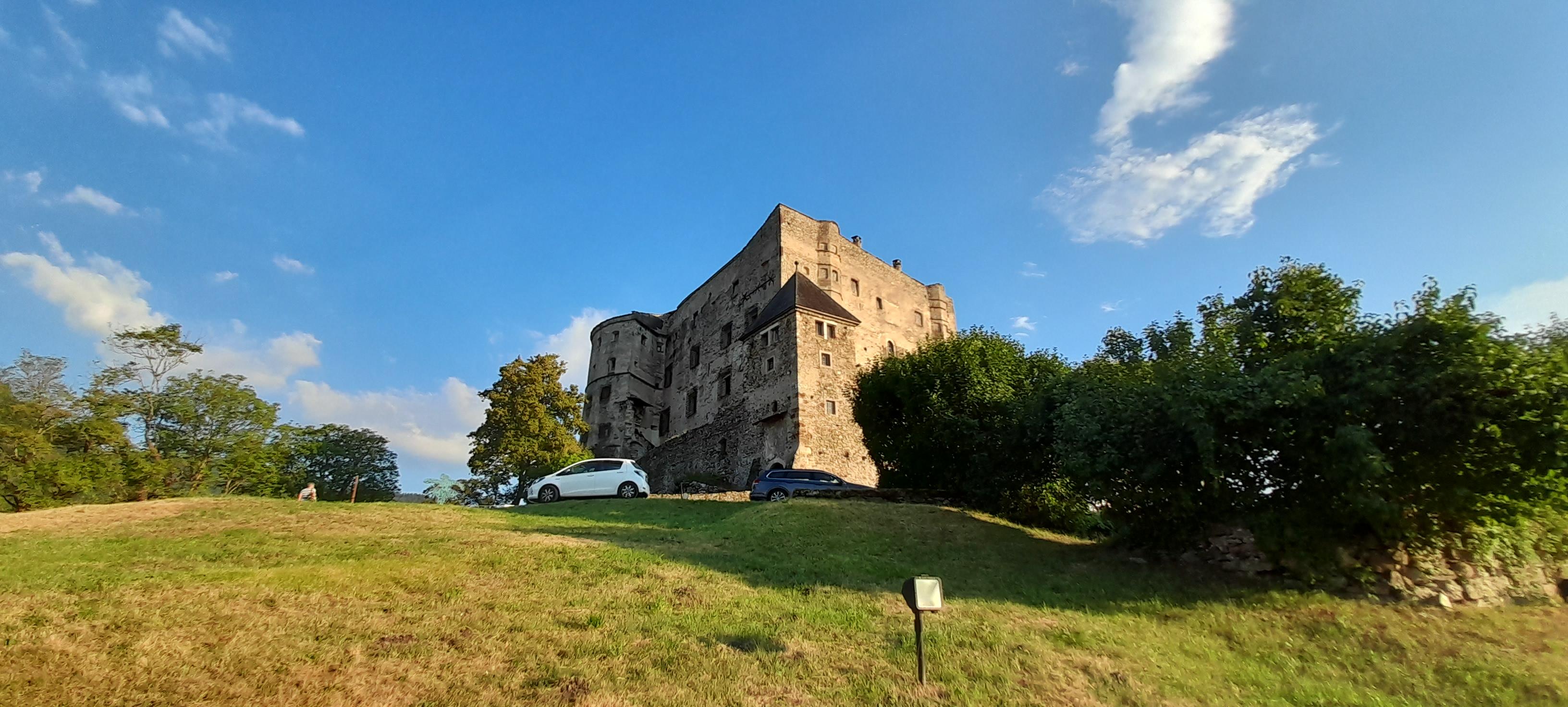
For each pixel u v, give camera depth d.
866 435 29.84
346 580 10.82
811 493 24.20
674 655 8.46
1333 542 13.28
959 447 24.88
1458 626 11.12
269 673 7.21
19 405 33.28
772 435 38.03
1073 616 11.60
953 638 9.73
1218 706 8.11
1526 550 13.78
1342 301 16.08
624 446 55.28
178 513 18.80
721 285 54.12
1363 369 13.06
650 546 15.61
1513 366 11.66
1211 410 13.90
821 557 15.65
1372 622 11.18
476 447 40.41
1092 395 16.84
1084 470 15.33
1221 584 13.72
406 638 8.51
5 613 8.23
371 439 62.53
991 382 25.30
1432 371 12.20
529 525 18.73
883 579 13.73
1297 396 12.84
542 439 40.16
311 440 46.41
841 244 51.56
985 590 13.32
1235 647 10.56
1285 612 11.88
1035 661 8.93
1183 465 14.69
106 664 7.10
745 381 42.25
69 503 31.47
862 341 49.59
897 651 9.05
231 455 37.41
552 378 42.75
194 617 8.56
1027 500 23.59
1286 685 8.98
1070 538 20.95
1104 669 8.88
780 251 47.06
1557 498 12.26
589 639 8.91
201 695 6.65
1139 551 16.36
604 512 22.19
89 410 34.19
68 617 8.25
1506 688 8.91
